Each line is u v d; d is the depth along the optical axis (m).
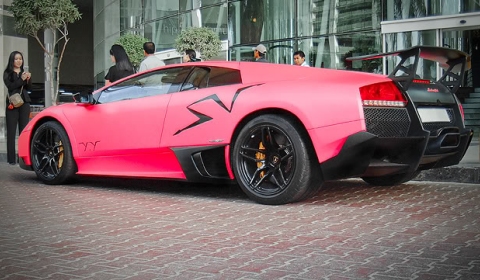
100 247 3.45
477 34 15.45
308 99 4.70
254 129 4.93
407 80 4.74
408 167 4.80
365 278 2.71
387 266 2.92
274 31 17.89
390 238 3.58
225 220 4.30
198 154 5.30
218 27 19.98
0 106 23.44
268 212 4.61
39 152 6.70
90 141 6.14
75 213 4.68
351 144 4.51
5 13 23.73
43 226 4.13
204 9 20.61
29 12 14.73
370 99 4.56
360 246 3.38
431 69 14.02
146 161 5.71
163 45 23.02
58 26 15.11
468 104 15.50
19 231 3.95
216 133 5.16
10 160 9.42
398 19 14.82
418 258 3.06
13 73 9.23
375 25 15.30
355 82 4.63
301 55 9.67
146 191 5.99
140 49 16.94
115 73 8.19
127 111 5.84
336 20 16.19
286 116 4.82
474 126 15.30
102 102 6.12
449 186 6.06
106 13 28.09
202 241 3.59
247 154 5.03
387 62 14.99
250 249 3.35
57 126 6.47
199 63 5.55
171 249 3.38
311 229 3.91
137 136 5.72
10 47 23.98
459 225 3.95
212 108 5.20
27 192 6.00
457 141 5.23
